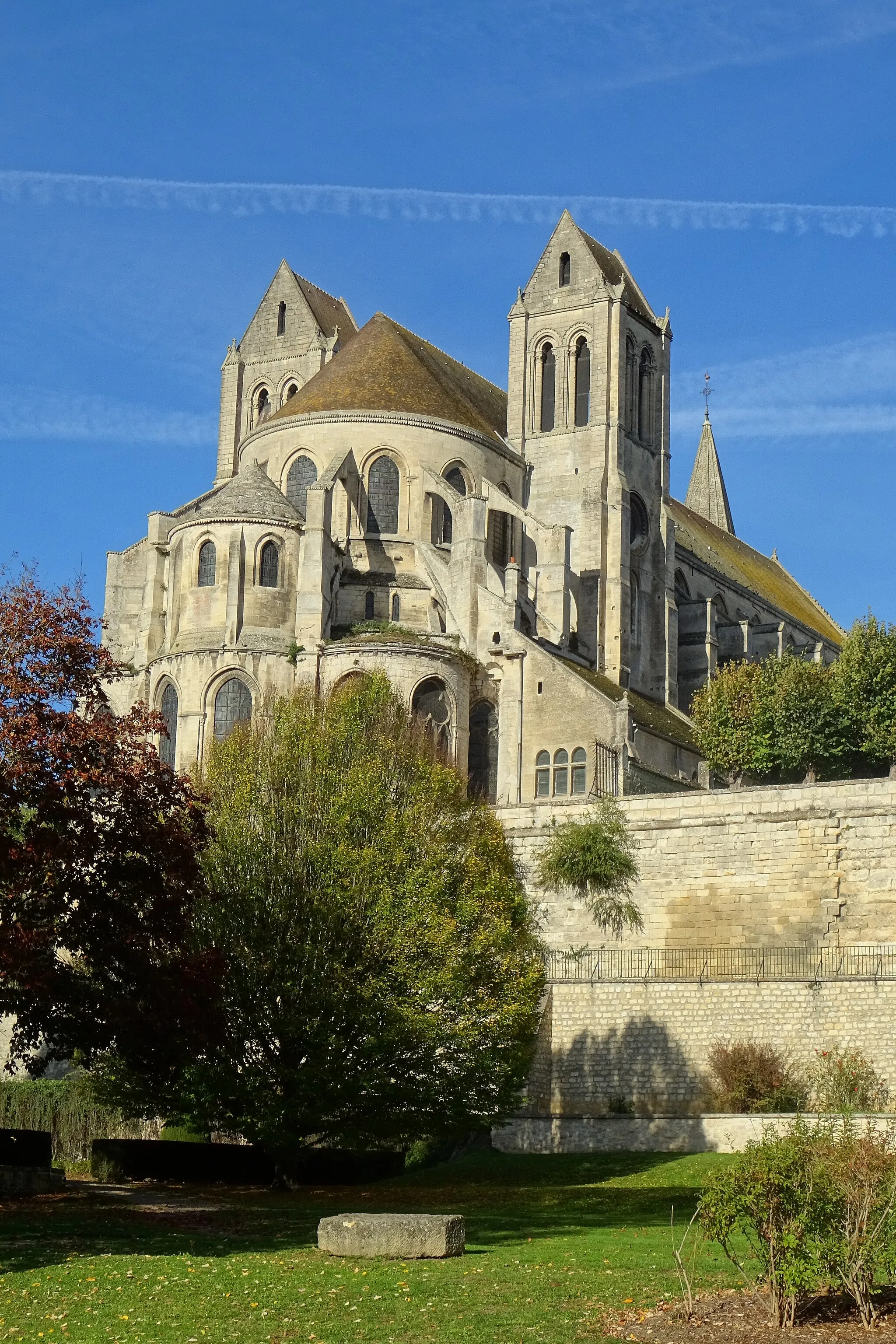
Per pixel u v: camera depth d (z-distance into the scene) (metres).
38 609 45.84
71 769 43.97
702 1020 60.34
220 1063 52.16
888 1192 28.70
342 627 96.44
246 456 107.12
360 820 57.91
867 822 65.62
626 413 114.25
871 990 57.78
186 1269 32.59
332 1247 34.09
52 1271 32.59
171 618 94.31
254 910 54.19
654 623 115.19
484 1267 32.62
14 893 43.91
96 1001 44.41
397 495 102.94
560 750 91.75
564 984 62.81
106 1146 53.78
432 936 54.00
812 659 129.62
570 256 115.88
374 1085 51.88
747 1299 29.80
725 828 68.44
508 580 100.12
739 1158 35.06
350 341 113.31
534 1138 59.06
